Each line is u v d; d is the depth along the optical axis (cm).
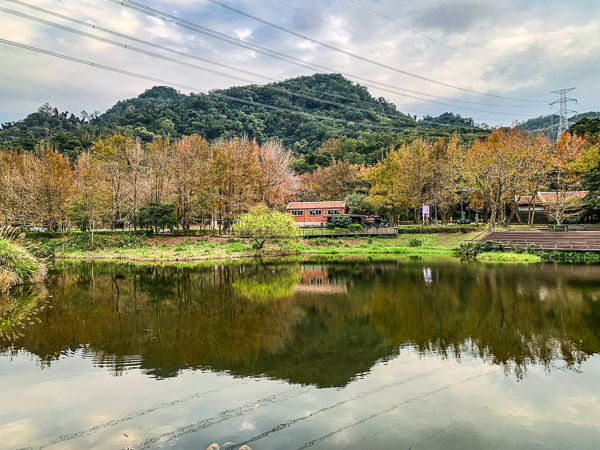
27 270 2233
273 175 5528
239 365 947
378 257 3372
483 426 659
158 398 777
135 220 4575
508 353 999
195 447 602
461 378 854
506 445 602
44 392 809
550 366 912
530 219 4856
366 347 1066
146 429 659
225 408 733
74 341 1145
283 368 927
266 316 1414
